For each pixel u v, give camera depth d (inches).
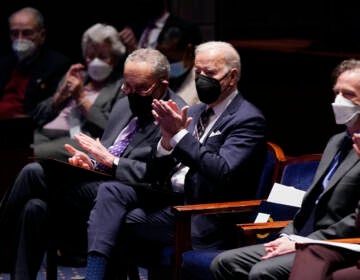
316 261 305.7
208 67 370.3
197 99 447.5
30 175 386.6
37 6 613.9
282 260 319.3
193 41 479.5
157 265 370.6
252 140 368.5
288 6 592.1
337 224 324.5
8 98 520.7
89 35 476.4
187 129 369.4
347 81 333.4
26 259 384.5
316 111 489.1
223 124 372.2
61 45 616.1
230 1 601.3
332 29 554.6
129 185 370.9
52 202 390.3
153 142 389.1
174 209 352.8
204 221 369.1
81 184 388.5
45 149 479.5
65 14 613.6
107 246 361.4
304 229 340.8
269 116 514.3
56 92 495.5
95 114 472.7
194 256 348.5
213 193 369.7
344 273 300.7
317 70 487.2
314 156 368.2
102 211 366.0
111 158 384.5
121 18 598.9
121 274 371.2
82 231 392.8
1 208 390.9
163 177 379.2
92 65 475.5
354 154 334.6
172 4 602.5
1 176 481.4
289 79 502.3
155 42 522.6
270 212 353.7
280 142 509.0
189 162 359.3
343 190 331.0
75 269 450.3
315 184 343.3
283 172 367.6
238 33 604.7
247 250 331.6
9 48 620.1
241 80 529.0
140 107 387.9
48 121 495.2
